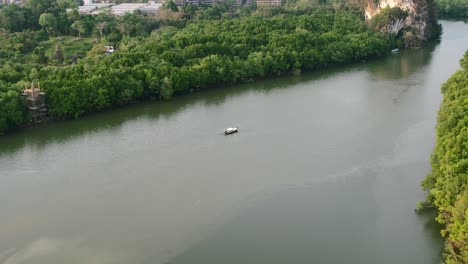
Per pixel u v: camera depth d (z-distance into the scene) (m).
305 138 194.12
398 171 165.38
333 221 139.25
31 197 155.25
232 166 172.75
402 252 125.56
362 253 126.06
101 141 196.38
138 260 125.94
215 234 135.25
